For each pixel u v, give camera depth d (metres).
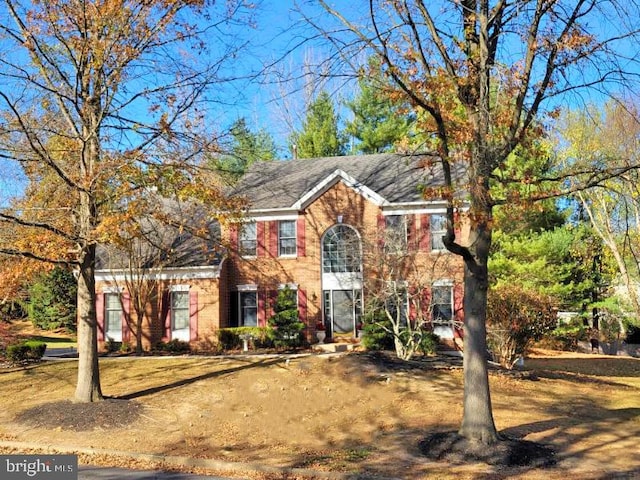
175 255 25.03
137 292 25.00
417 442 11.22
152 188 17.06
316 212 27.31
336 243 27.12
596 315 38.38
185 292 26.42
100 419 13.53
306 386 16.80
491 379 18.14
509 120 10.42
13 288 17.05
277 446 11.37
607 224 30.14
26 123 13.98
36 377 19.53
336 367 18.86
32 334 39.94
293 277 27.22
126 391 16.69
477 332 10.58
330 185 27.22
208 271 26.14
